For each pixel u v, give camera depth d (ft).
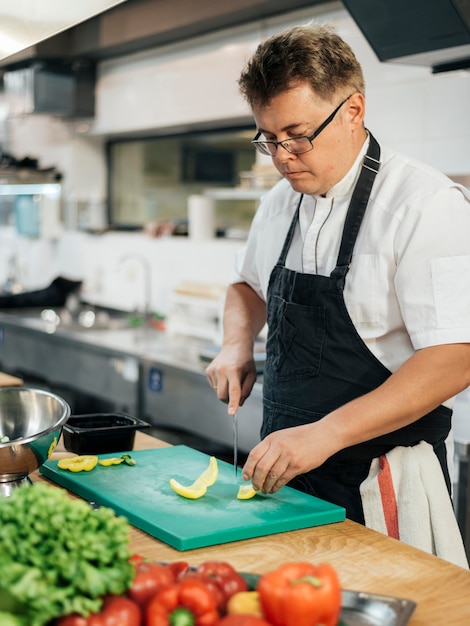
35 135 18.78
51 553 3.22
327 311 6.08
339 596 3.28
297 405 6.24
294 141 5.48
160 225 15.90
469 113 10.23
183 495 5.42
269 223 6.91
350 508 6.00
